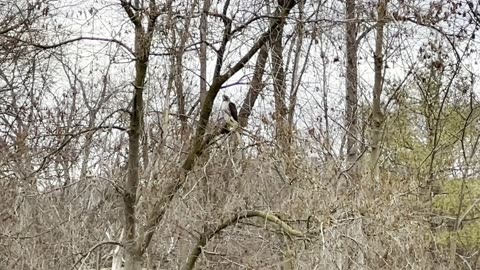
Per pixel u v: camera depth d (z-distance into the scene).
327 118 12.46
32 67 17.92
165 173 10.15
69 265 12.43
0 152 12.70
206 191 10.59
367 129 13.01
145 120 10.75
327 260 8.55
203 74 12.29
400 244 8.64
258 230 10.53
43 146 12.25
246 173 10.33
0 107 17.34
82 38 10.44
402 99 19.80
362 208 8.91
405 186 10.16
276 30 10.59
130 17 9.77
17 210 12.25
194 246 10.73
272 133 10.18
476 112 18.17
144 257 11.40
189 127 11.00
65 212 12.70
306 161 9.74
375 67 12.42
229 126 10.48
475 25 11.25
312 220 9.22
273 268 9.95
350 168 10.14
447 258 13.05
